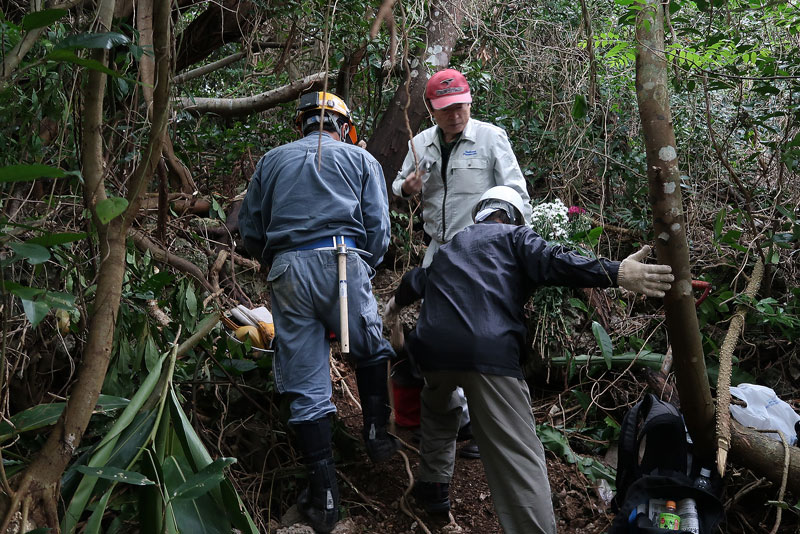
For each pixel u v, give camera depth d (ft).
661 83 7.67
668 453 8.72
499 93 16.34
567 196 15.26
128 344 9.36
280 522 9.70
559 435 11.21
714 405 8.84
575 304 11.99
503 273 8.93
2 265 5.01
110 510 8.90
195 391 10.00
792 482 8.65
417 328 9.15
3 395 8.33
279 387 9.47
